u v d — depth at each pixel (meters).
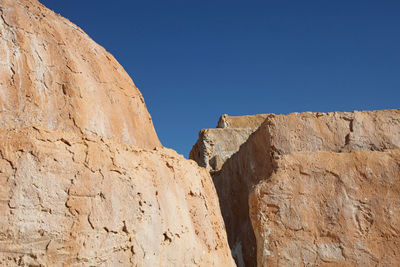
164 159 7.33
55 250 4.64
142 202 6.02
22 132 4.80
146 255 5.84
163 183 6.86
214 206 8.89
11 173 4.48
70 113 6.28
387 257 9.16
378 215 9.59
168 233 6.43
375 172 10.05
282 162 10.23
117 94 7.69
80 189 5.10
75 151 5.28
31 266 4.44
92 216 5.14
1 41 5.66
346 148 10.59
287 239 9.40
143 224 5.96
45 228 4.58
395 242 9.31
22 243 4.38
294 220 9.56
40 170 4.73
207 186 8.91
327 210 9.67
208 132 22.16
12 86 5.58
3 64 5.56
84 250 4.92
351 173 10.05
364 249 9.25
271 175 10.10
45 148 4.90
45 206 4.64
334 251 9.27
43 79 6.12
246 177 12.63
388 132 10.80
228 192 14.71
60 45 6.72
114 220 5.43
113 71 8.06
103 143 5.86
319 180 10.01
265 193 9.83
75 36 7.40
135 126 7.81
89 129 6.48
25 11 6.41
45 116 5.88
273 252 9.28
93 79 7.16
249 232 12.21
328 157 10.32
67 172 5.04
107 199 5.43
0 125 5.19
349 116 11.05
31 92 5.82
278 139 10.70
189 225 7.21
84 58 7.25
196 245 7.20
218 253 8.02
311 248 9.30
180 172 7.65
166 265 6.23
